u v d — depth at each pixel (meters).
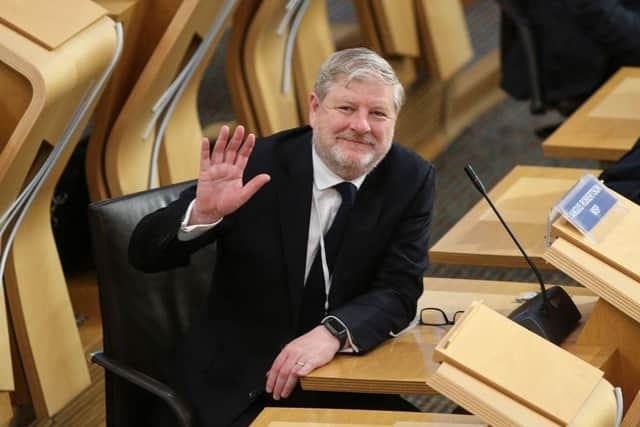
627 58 13.28
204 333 8.20
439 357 6.29
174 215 7.61
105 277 8.13
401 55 15.68
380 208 8.05
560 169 10.41
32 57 8.26
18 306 9.73
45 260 9.93
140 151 10.91
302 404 8.12
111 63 9.05
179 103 11.30
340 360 7.66
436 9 16.05
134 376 7.88
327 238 8.02
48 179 9.51
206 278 8.57
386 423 6.72
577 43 13.61
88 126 13.22
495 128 17.38
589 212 7.37
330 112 7.75
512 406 6.12
